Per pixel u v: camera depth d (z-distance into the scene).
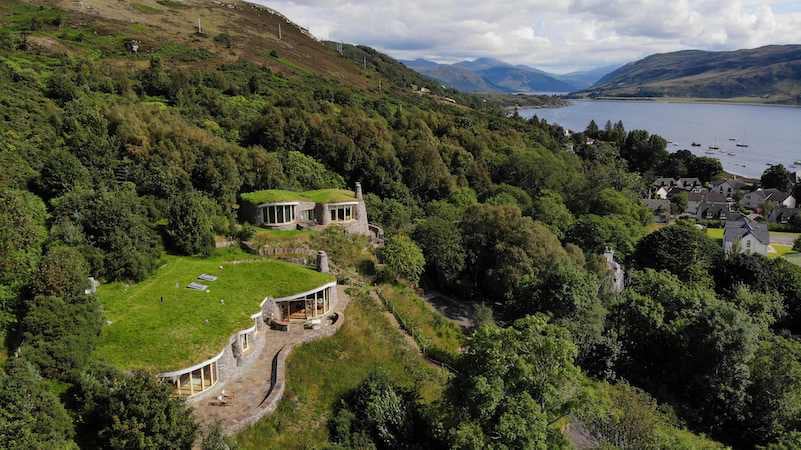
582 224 75.56
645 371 46.88
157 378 24.77
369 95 133.88
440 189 92.44
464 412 26.36
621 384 41.81
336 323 37.72
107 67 85.75
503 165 109.62
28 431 19.98
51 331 26.11
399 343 38.75
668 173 163.88
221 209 53.69
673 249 68.50
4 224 33.56
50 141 52.34
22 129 51.97
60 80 67.50
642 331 47.12
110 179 51.34
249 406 27.94
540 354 27.30
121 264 36.91
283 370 31.11
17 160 45.34
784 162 196.88
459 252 57.38
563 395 26.66
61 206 39.16
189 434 22.97
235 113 89.38
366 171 84.56
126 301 33.31
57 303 27.05
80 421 23.47
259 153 69.50
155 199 50.09
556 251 56.16
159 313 31.73
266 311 36.16
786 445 31.97
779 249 91.88
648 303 47.72
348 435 27.47
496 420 25.47
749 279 65.31
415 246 53.53
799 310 61.69
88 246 36.34
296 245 50.31
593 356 44.59
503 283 54.72
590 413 29.34
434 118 117.06
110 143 58.28
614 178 123.50
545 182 106.38
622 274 65.12
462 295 57.50
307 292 37.88
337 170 84.06
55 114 57.59
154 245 41.69
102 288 35.56
